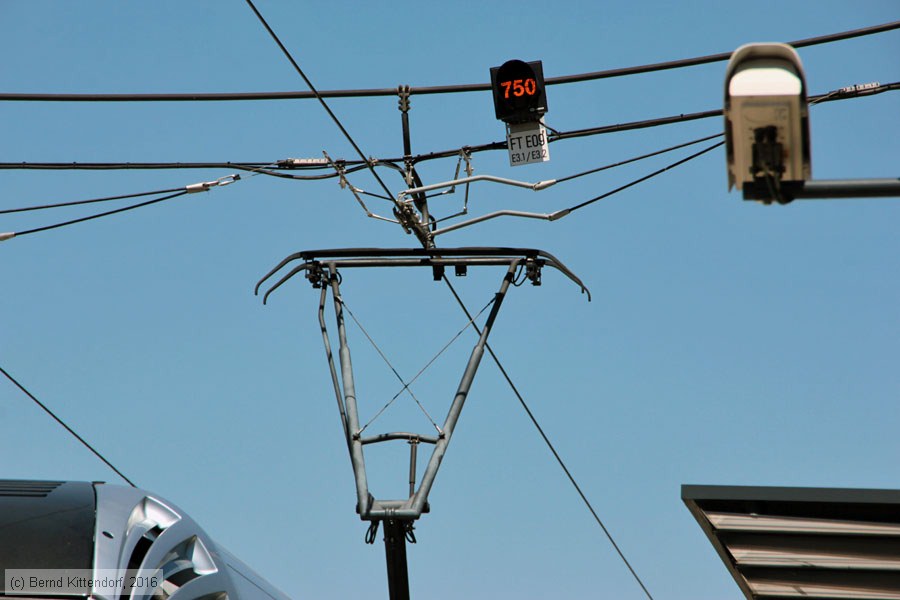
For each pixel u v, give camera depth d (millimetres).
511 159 30719
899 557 22812
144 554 18172
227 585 19031
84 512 18094
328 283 28656
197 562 18953
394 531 23547
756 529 22750
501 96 30016
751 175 13875
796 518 22844
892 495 22031
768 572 23672
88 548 17250
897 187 13789
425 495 23578
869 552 22953
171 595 17609
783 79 13352
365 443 24828
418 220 31578
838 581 23359
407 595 23797
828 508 22859
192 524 19484
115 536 17672
